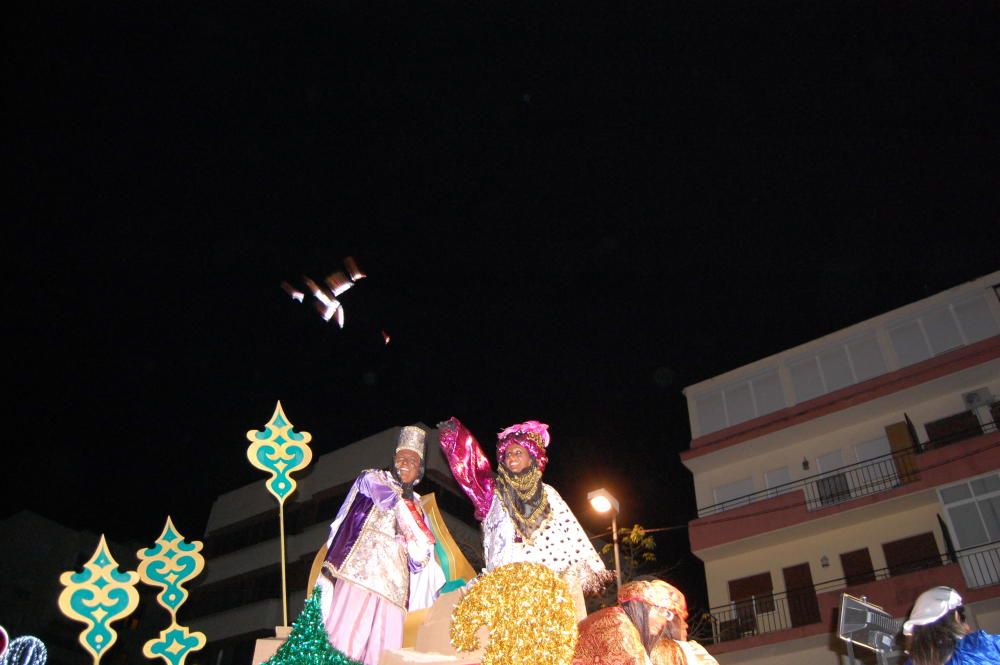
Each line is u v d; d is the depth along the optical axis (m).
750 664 22.45
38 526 36.00
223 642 35.03
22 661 5.45
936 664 3.94
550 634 4.03
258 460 6.38
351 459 36.59
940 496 21.83
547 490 5.67
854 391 24.61
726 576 24.58
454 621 4.29
